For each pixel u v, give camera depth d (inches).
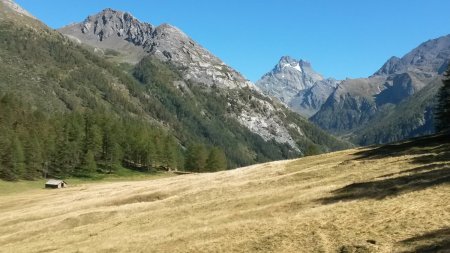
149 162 7062.0
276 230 1322.6
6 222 2561.5
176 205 2226.9
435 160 1914.4
